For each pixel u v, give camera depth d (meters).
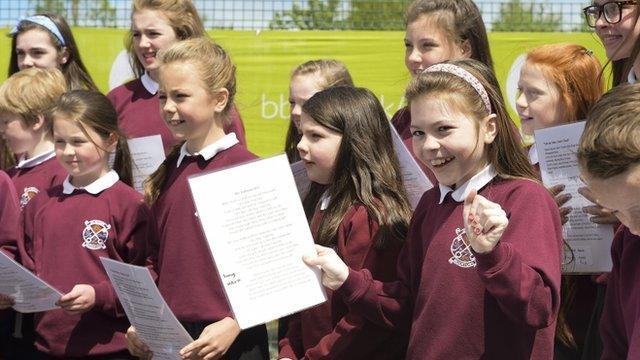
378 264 4.04
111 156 5.26
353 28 9.04
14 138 5.45
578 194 3.86
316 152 4.24
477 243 3.17
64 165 4.92
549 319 3.30
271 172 3.98
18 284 4.70
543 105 4.27
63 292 4.82
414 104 3.61
